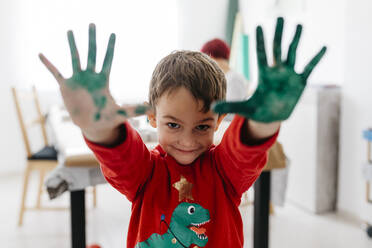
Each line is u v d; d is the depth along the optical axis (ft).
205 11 12.42
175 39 12.24
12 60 10.87
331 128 7.84
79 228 4.41
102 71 1.38
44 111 11.36
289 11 8.91
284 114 1.34
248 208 7.92
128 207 8.47
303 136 8.09
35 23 10.94
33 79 11.19
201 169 2.03
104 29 11.43
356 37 7.16
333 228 7.30
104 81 1.38
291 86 1.32
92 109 1.37
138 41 11.85
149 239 1.93
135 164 1.78
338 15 7.88
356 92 7.28
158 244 1.92
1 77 10.77
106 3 11.35
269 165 4.79
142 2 11.73
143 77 12.03
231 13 12.51
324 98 7.64
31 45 11.03
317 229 7.26
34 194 9.32
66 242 6.73
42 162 7.31
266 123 1.37
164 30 12.09
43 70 11.27
